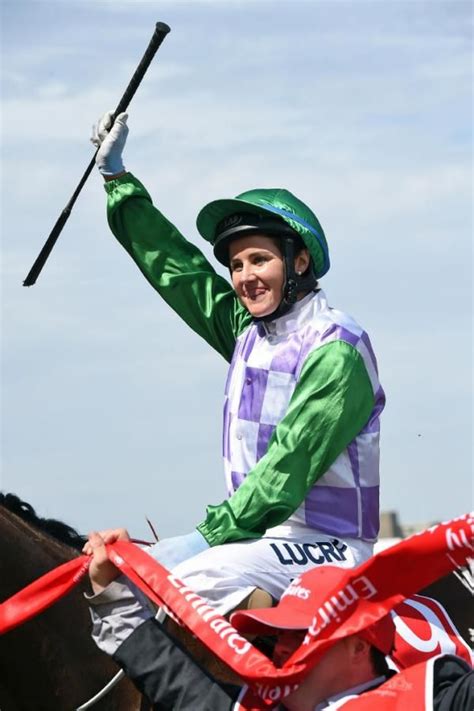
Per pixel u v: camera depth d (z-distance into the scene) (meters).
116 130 4.79
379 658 3.05
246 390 4.32
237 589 3.95
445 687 2.92
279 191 4.33
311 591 3.11
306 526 4.21
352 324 4.26
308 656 2.93
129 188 4.85
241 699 3.05
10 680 3.98
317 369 4.13
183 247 4.91
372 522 4.31
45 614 4.00
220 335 4.83
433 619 3.96
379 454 4.35
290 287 4.27
